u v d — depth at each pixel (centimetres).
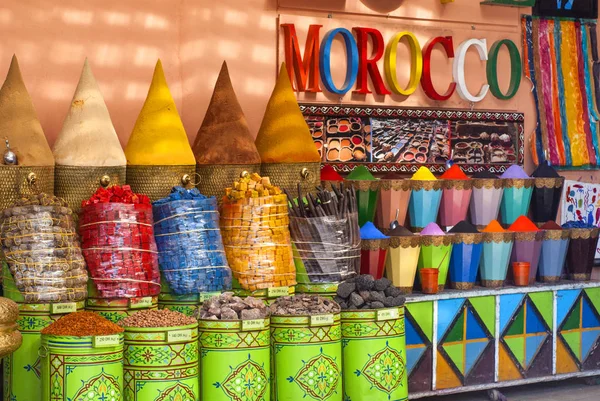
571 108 722
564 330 643
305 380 482
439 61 677
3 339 409
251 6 612
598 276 736
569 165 718
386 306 515
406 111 655
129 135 576
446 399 625
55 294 446
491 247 621
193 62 596
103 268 464
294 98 582
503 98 695
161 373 436
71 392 418
